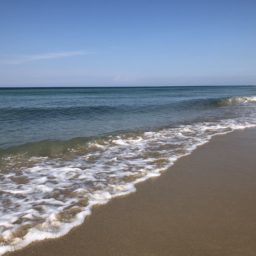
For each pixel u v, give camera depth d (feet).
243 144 28.19
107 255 10.32
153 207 14.19
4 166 21.53
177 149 26.30
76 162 22.66
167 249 10.62
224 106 79.71
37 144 27.99
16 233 11.60
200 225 12.35
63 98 132.77
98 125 44.06
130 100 112.88
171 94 179.22
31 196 15.61
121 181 17.92
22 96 153.99
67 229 12.04
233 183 17.46
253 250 10.52
